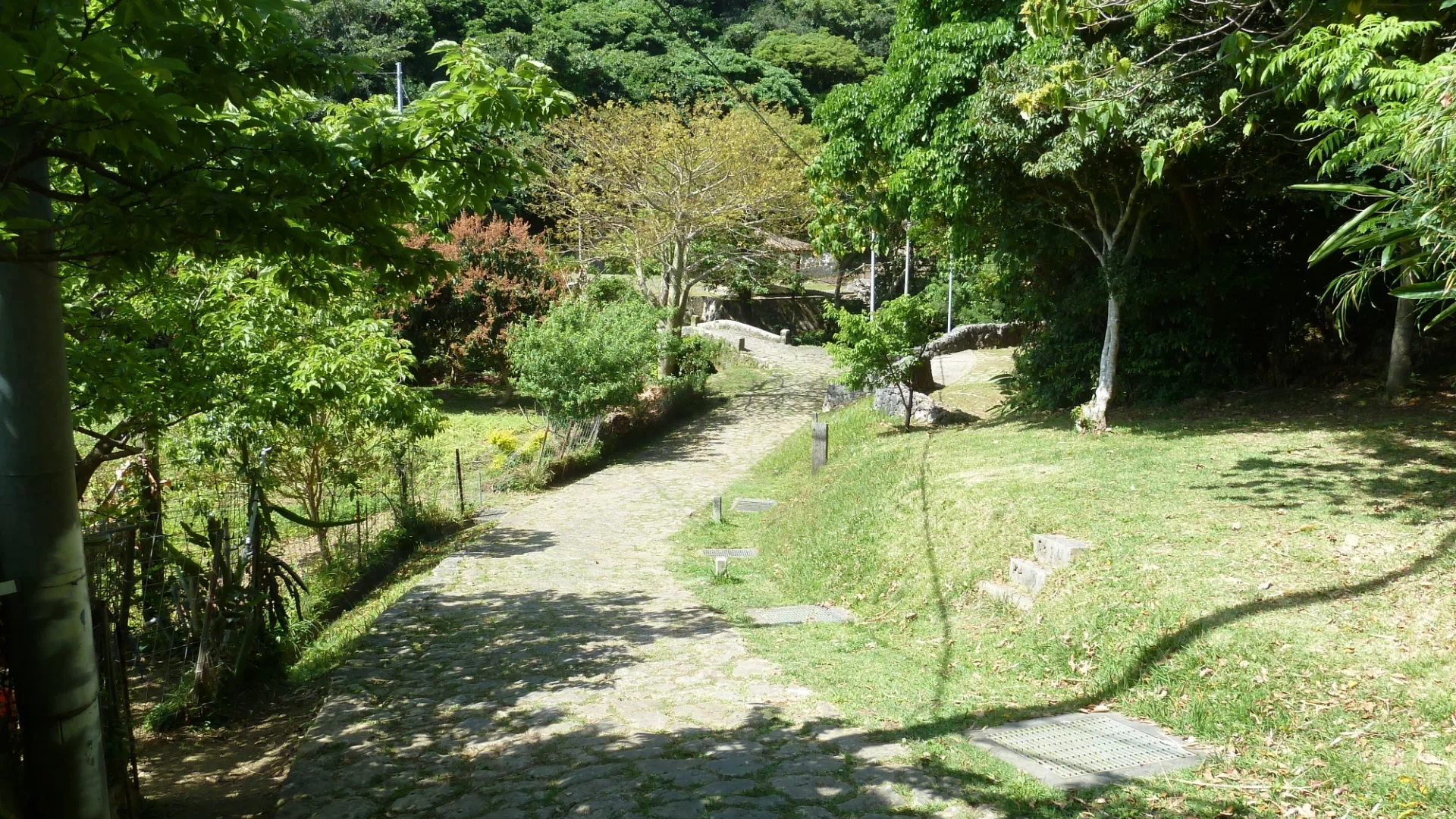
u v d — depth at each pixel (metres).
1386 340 13.09
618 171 29.00
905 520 10.86
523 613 10.13
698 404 27.75
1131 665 6.41
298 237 3.97
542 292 27.14
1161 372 13.88
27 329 3.57
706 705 6.79
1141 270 13.16
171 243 3.86
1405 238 4.05
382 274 4.67
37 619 3.66
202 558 9.38
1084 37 11.49
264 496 9.34
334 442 13.09
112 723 4.95
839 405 24.56
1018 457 12.10
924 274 43.66
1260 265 13.31
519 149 28.72
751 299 46.88
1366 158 5.88
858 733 6.02
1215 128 10.04
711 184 28.42
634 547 13.76
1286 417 12.01
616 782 5.32
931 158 13.38
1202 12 9.62
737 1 53.94
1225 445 10.93
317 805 5.23
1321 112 7.32
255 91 4.06
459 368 27.56
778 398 28.91
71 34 3.23
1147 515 8.59
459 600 10.87
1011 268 16.06
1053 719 6.03
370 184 4.26
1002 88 11.48
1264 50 8.30
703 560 12.90
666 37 44.28
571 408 20.39
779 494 17.38
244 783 5.93
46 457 3.64
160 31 3.62
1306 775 4.81
